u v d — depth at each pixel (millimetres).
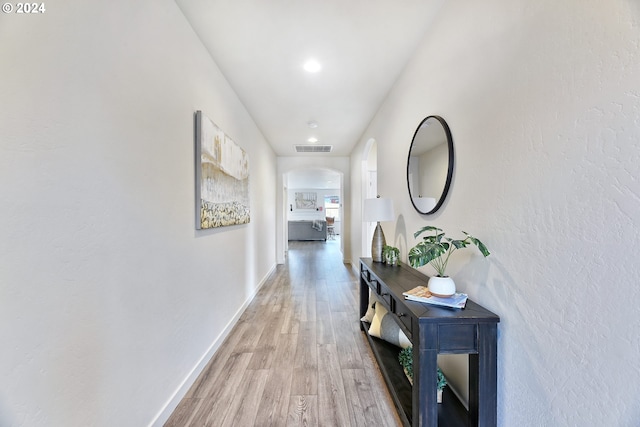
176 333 1702
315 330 2779
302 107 3389
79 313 1011
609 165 764
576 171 859
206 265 2156
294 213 13289
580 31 842
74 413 990
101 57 1106
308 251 8391
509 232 1158
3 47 787
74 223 989
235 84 2752
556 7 925
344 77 2650
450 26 1660
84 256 1029
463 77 1521
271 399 1757
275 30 1969
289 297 3861
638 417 700
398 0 1709
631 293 714
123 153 1235
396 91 2721
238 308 3037
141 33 1365
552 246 949
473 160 1428
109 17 1149
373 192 4785
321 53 2256
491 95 1279
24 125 833
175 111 1698
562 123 907
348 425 1547
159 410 1514
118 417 1203
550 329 958
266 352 2342
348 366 2127
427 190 1957
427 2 1736
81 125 1016
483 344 1224
